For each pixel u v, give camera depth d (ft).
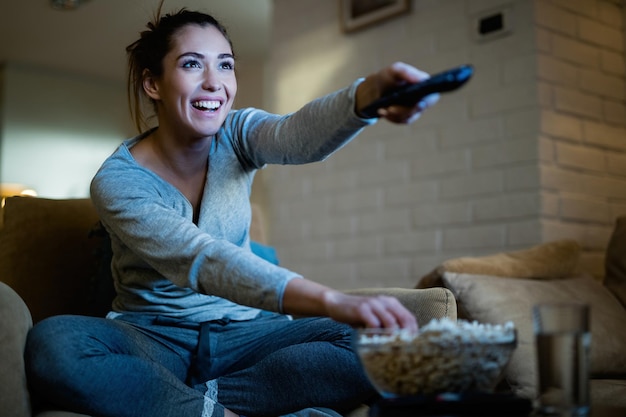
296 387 4.88
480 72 9.98
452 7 10.34
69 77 22.20
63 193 21.91
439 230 10.31
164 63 5.24
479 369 3.14
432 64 10.57
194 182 5.48
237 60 5.92
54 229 6.53
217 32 5.38
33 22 17.81
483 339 3.13
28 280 6.31
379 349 3.17
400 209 10.83
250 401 4.94
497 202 9.66
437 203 10.36
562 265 7.48
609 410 3.31
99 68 21.59
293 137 4.94
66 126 22.07
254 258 4.05
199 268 4.17
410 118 4.07
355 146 11.55
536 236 9.21
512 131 9.57
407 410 3.04
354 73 11.67
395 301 3.52
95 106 22.65
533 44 9.42
